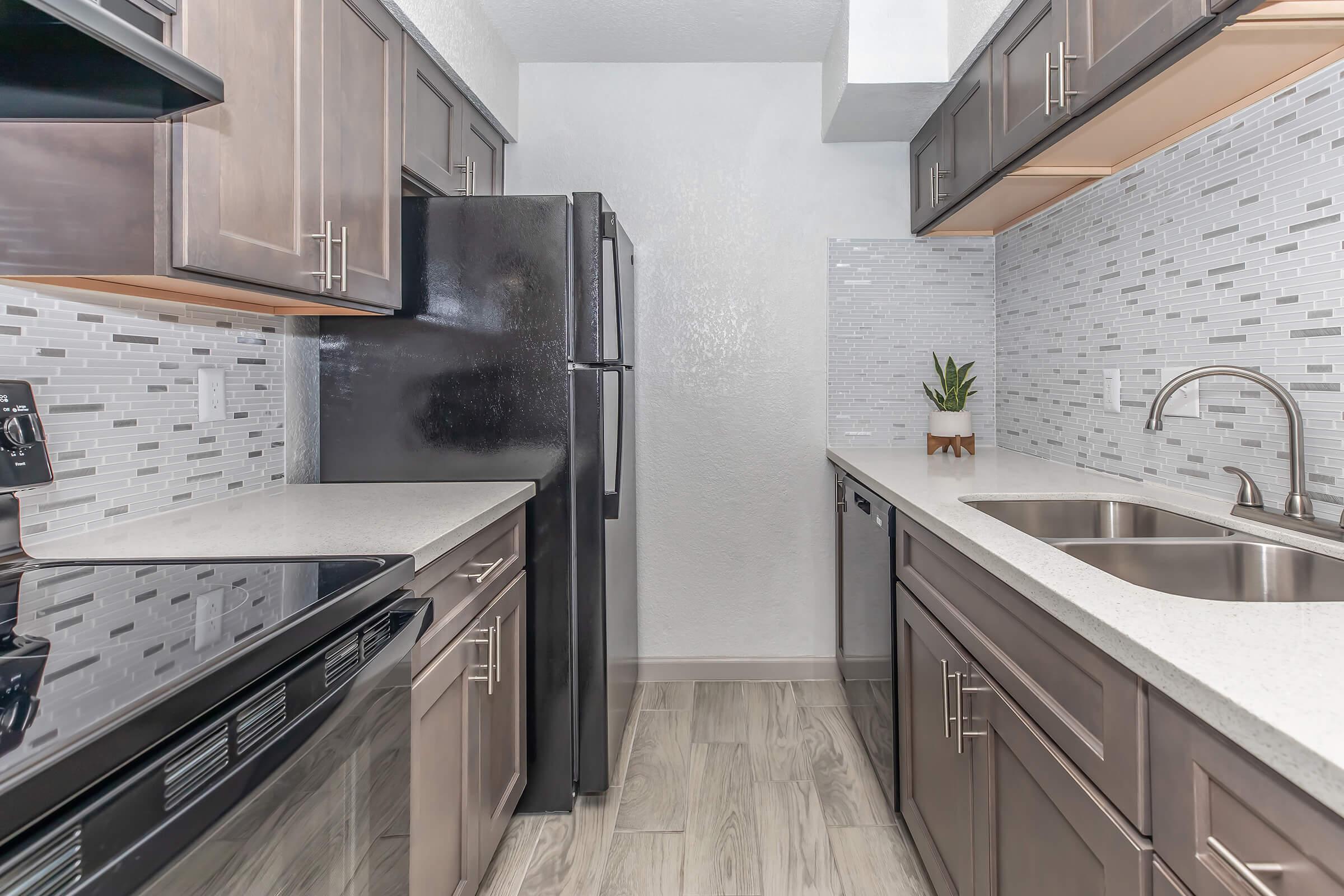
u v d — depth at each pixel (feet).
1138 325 5.65
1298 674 1.97
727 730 7.55
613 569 6.56
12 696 1.86
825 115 8.29
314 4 4.24
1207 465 4.90
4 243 3.30
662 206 8.63
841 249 8.64
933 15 6.86
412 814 3.70
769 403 8.71
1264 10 3.25
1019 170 5.87
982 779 3.82
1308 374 4.00
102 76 2.78
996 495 5.23
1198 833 2.05
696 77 8.57
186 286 3.89
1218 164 4.68
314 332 5.98
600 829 5.85
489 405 5.91
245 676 2.18
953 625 4.27
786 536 8.81
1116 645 2.37
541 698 6.03
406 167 5.63
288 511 4.64
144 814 1.78
